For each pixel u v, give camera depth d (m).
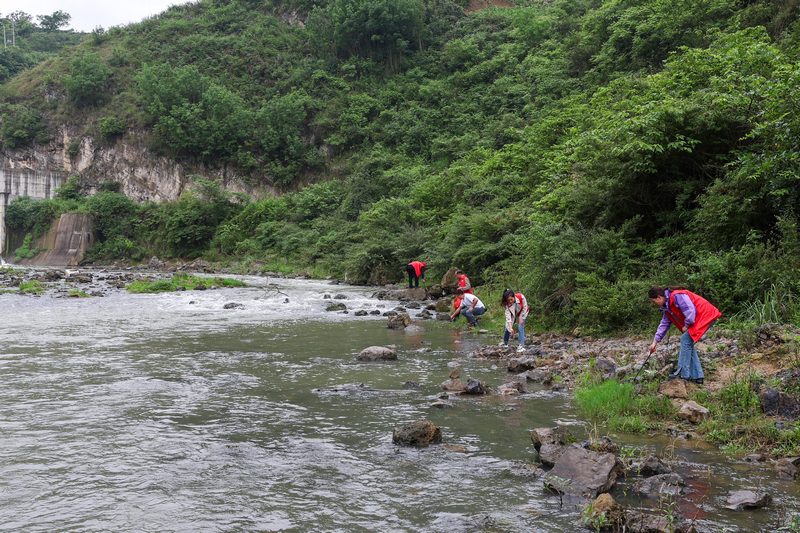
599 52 34.25
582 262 12.51
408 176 41.84
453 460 5.13
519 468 4.91
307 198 46.28
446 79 55.25
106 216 54.38
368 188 42.22
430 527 3.80
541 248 13.29
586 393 7.03
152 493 4.32
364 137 55.03
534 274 13.27
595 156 14.46
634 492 4.41
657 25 26.28
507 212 21.16
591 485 4.40
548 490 4.45
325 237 38.31
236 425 6.11
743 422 5.89
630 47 29.42
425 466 4.97
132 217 54.69
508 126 36.84
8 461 4.98
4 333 12.50
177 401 7.06
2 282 25.03
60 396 7.23
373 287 26.22
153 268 46.38
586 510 3.92
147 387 7.75
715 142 12.71
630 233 13.26
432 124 50.69
